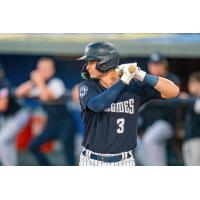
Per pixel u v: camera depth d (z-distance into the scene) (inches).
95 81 895.7
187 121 1514.5
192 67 1704.0
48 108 1560.0
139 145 1588.3
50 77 1560.0
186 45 1510.8
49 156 1659.7
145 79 872.9
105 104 854.5
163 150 1584.6
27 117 1600.6
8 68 1731.1
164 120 1583.4
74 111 1662.2
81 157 913.5
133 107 898.1
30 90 1593.3
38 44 1525.6
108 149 893.2
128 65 855.1
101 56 879.1
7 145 1576.0
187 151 1518.2
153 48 1514.5
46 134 1563.7
